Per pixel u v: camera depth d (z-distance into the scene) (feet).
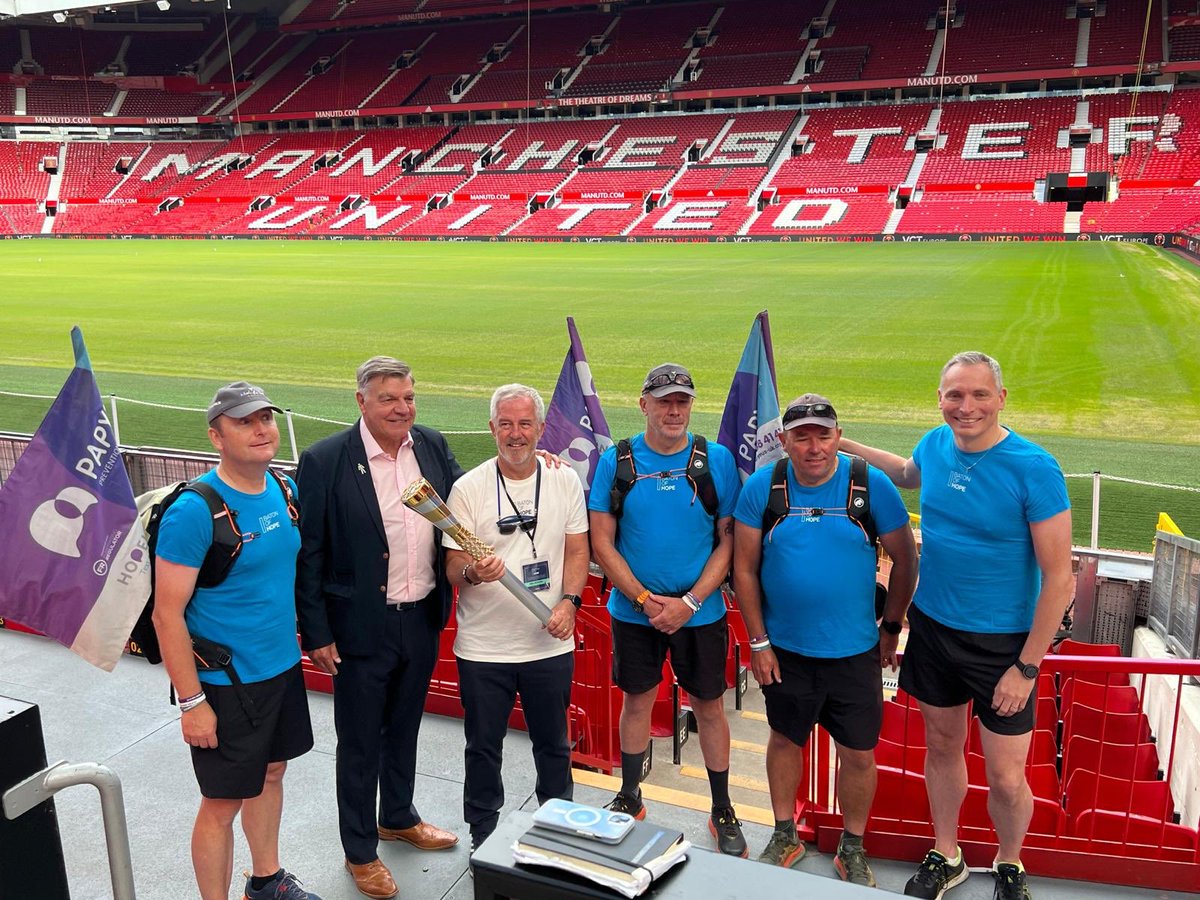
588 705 16.72
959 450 11.04
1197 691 16.21
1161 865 11.25
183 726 10.19
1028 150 160.04
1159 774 16.48
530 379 55.93
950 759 11.50
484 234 176.76
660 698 18.48
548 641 11.98
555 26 220.84
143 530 10.44
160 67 231.30
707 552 12.60
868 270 107.86
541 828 5.81
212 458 26.43
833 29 193.57
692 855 5.58
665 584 12.45
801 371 55.21
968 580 10.94
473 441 41.75
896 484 13.16
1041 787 15.08
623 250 146.92
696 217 168.45
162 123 226.99
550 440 16.89
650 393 12.14
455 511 11.79
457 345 67.15
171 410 48.06
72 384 10.74
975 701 11.27
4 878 7.69
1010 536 10.70
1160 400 47.19
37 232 201.67
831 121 183.01
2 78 219.20
